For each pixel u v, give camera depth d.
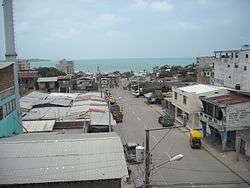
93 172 22.28
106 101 56.31
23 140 25.91
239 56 55.22
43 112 45.09
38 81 88.31
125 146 35.12
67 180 21.56
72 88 93.62
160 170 30.89
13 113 34.78
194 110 46.38
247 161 33.06
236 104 35.81
